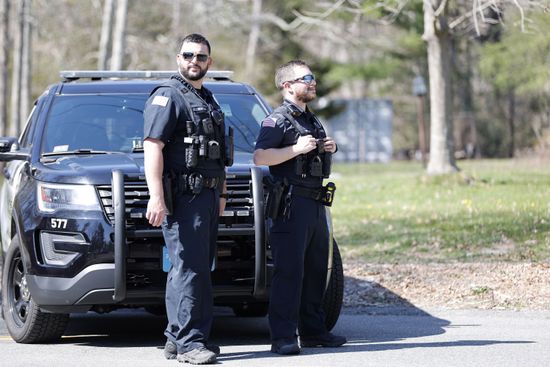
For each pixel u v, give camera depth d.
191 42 17.50
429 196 45.84
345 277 27.27
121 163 19.30
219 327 22.81
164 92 17.33
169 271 18.08
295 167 18.11
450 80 51.72
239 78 110.25
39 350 19.23
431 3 49.97
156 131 17.11
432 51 51.38
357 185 53.34
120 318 24.27
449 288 25.48
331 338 19.08
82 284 18.38
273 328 18.47
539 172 57.91
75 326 22.84
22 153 21.27
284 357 18.03
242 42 116.56
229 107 22.48
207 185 17.41
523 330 20.83
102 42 77.75
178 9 92.44
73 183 18.83
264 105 22.77
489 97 130.12
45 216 18.92
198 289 17.47
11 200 22.19
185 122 17.28
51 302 18.75
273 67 113.25
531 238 31.58
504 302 24.12
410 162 117.44
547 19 65.19
